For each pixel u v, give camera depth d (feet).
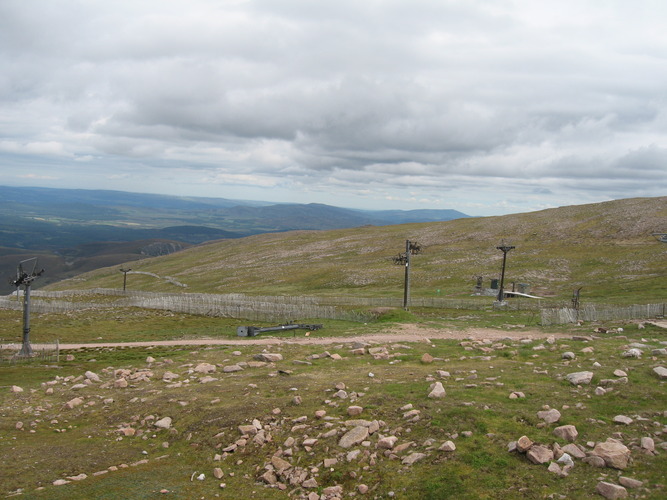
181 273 479.00
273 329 145.79
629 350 76.18
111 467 54.13
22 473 52.95
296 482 48.24
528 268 301.63
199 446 57.88
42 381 96.84
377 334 125.90
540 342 95.35
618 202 476.54
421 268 339.36
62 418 71.87
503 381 67.62
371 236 527.40
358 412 59.52
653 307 149.18
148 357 108.37
